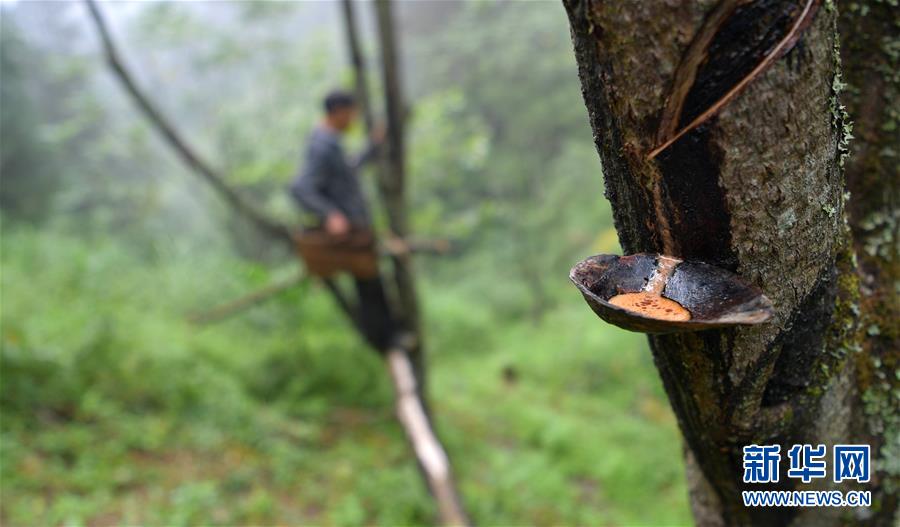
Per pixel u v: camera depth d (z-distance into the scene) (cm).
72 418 381
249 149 752
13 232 700
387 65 400
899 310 111
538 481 409
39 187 852
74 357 413
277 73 714
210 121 875
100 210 894
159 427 392
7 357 379
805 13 72
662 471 431
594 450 454
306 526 335
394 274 443
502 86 884
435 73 936
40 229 824
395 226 441
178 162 887
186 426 403
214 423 410
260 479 372
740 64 73
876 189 111
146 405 418
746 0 71
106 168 966
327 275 411
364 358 532
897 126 109
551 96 862
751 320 68
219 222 846
